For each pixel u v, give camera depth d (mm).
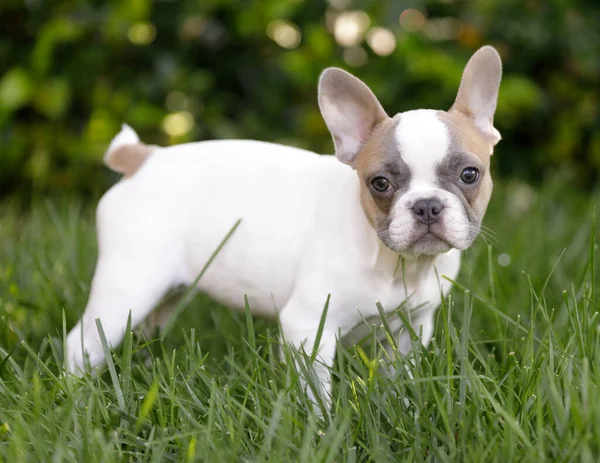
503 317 3527
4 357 3230
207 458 2520
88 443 2623
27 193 6230
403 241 2875
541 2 6152
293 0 5977
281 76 6238
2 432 2758
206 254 3344
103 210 3449
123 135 3545
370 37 6102
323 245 3098
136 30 5918
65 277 4270
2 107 5695
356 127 3152
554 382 2746
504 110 6055
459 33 6172
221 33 6156
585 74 6270
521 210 5770
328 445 2611
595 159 6488
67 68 5891
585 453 2432
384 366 2998
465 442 2627
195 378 3129
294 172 3307
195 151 3484
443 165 2922
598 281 4125
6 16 5938
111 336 3322
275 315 3359
